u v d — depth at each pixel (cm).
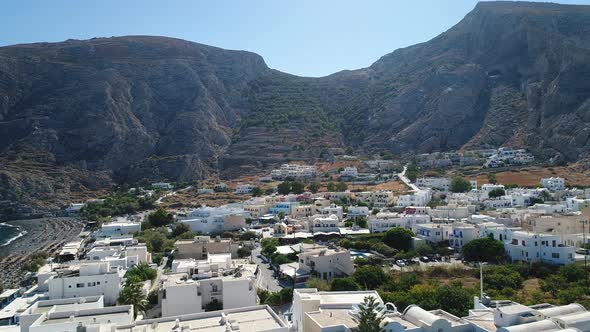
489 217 15800
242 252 14088
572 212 15612
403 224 16325
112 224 18862
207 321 5819
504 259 12475
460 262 12581
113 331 5506
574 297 8394
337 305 6306
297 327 6444
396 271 11469
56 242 19875
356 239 15025
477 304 6512
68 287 8688
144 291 9088
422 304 7825
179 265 9912
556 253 11469
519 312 5397
